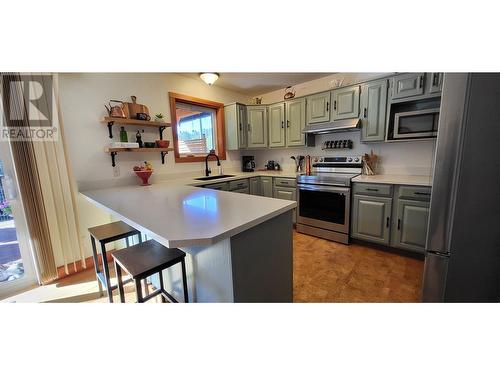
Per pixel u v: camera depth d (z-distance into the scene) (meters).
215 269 1.18
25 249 2.00
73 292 1.92
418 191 2.16
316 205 2.93
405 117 2.37
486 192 1.13
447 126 1.15
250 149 3.90
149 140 2.70
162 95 2.85
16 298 1.84
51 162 2.04
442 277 1.27
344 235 2.70
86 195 1.91
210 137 3.72
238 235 1.08
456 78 1.11
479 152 1.11
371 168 2.88
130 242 2.16
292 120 3.37
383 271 2.10
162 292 1.51
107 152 2.37
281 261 1.36
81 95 2.18
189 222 1.04
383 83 2.48
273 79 3.32
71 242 2.20
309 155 3.54
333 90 2.88
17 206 1.94
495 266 1.17
